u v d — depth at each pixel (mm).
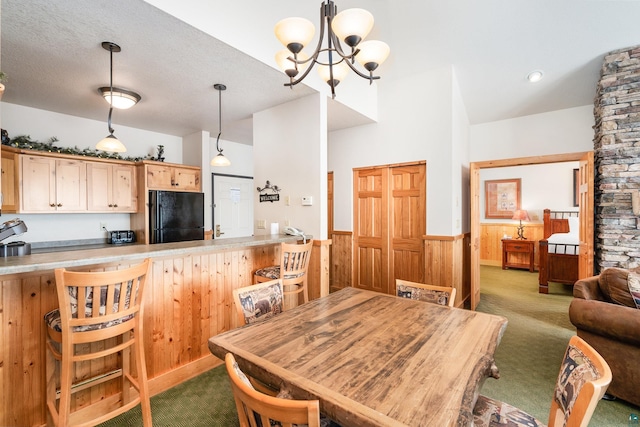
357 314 1670
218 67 2641
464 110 4242
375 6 3141
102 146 2490
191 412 1928
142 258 1870
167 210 4156
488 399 1351
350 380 1021
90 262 1656
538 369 2492
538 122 4176
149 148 4676
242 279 2768
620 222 3041
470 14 3086
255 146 3838
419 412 857
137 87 3055
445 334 1395
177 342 2283
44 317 1698
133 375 2037
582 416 863
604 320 2066
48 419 1710
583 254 3543
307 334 1408
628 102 3010
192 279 2381
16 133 3469
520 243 6219
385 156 4203
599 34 2975
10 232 1804
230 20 2303
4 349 1581
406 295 2084
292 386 1008
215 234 5227
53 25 2020
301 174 3363
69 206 3547
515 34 3170
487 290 4863
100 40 2215
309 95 3264
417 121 3906
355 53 1581
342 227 4680
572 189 6207
